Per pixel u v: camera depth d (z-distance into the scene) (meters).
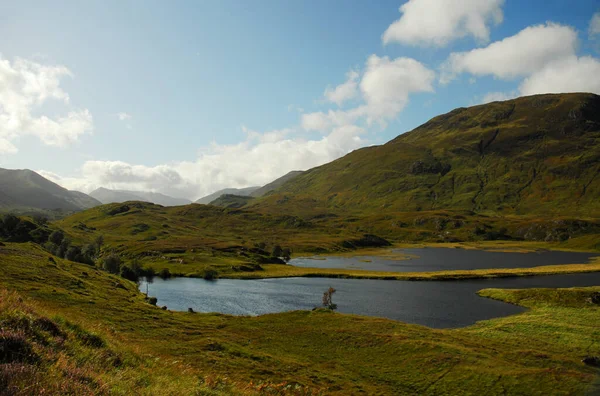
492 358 52.22
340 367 50.16
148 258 182.12
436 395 42.94
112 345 24.33
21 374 12.89
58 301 58.00
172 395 18.20
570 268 160.38
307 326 68.00
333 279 146.88
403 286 130.00
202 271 153.12
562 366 50.06
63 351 18.14
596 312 83.75
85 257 143.12
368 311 94.12
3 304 20.02
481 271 154.75
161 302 102.38
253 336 61.50
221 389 24.20
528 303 97.50
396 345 57.06
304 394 35.88
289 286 130.62
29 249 107.19
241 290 122.31
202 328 61.69
